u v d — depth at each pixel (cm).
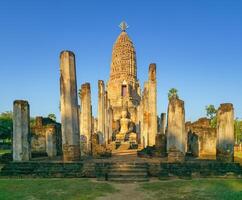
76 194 1264
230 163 1816
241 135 6069
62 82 1927
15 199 1191
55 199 1188
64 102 1914
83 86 2730
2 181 1567
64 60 1931
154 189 1373
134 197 1225
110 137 5003
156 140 2441
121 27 6838
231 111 1922
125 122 5453
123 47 6612
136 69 6688
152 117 2769
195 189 1367
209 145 2583
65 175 1748
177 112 1905
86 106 2705
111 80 6575
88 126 2688
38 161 1845
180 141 1883
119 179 1603
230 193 1244
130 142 4650
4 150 4641
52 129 2619
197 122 2828
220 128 1931
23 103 1950
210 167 1795
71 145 1889
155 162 1802
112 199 1189
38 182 1531
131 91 6406
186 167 1789
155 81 2773
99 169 1753
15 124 1925
